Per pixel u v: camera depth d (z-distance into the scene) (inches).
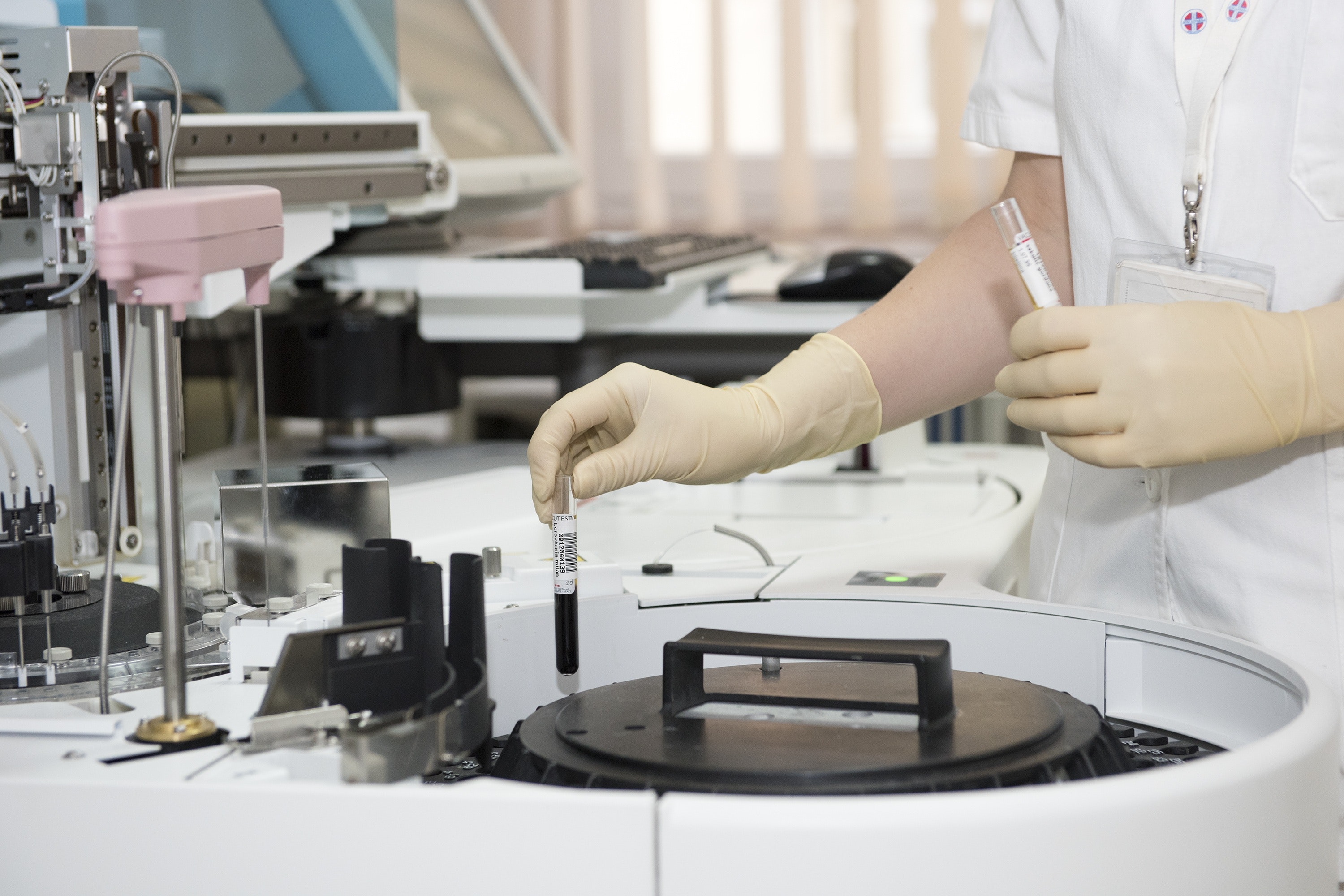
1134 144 29.8
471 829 15.4
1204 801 15.8
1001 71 34.6
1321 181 27.5
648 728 19.6
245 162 40.4
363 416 55.6
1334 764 18.1
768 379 30.5
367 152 45.3
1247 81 28.3
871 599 26.9
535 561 27.3
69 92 27.4
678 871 15.0
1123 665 24.8
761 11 113.4
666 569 31.5
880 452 50.4
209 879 16.1
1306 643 27.7
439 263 53.9
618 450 27.2
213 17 41.5
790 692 21.6
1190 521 29.3
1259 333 24.8
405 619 20.3
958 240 34.9
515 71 70.9
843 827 14.8
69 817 16.4
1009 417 26.6
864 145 109.4
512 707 25.0
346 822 15.6
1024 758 18.2
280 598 27.7
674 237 70.2
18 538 24.4
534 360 66.6
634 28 113.2
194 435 68.1
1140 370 24.4
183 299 17.4
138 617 26.4
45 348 30.4
